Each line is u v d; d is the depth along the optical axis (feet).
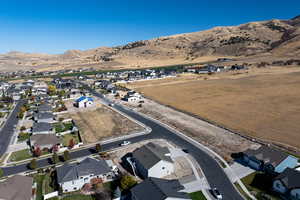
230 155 167.94
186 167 151.84
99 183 131.44
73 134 212.84
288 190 120.88
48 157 168.35
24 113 282.56
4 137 206.28
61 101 329.31
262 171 146.00
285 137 194.80
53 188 130.41
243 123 231.30
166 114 267.59
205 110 279.28
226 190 127.65
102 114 271.69
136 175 143.84
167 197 102.17
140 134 209.36
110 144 189.47
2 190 113.60
